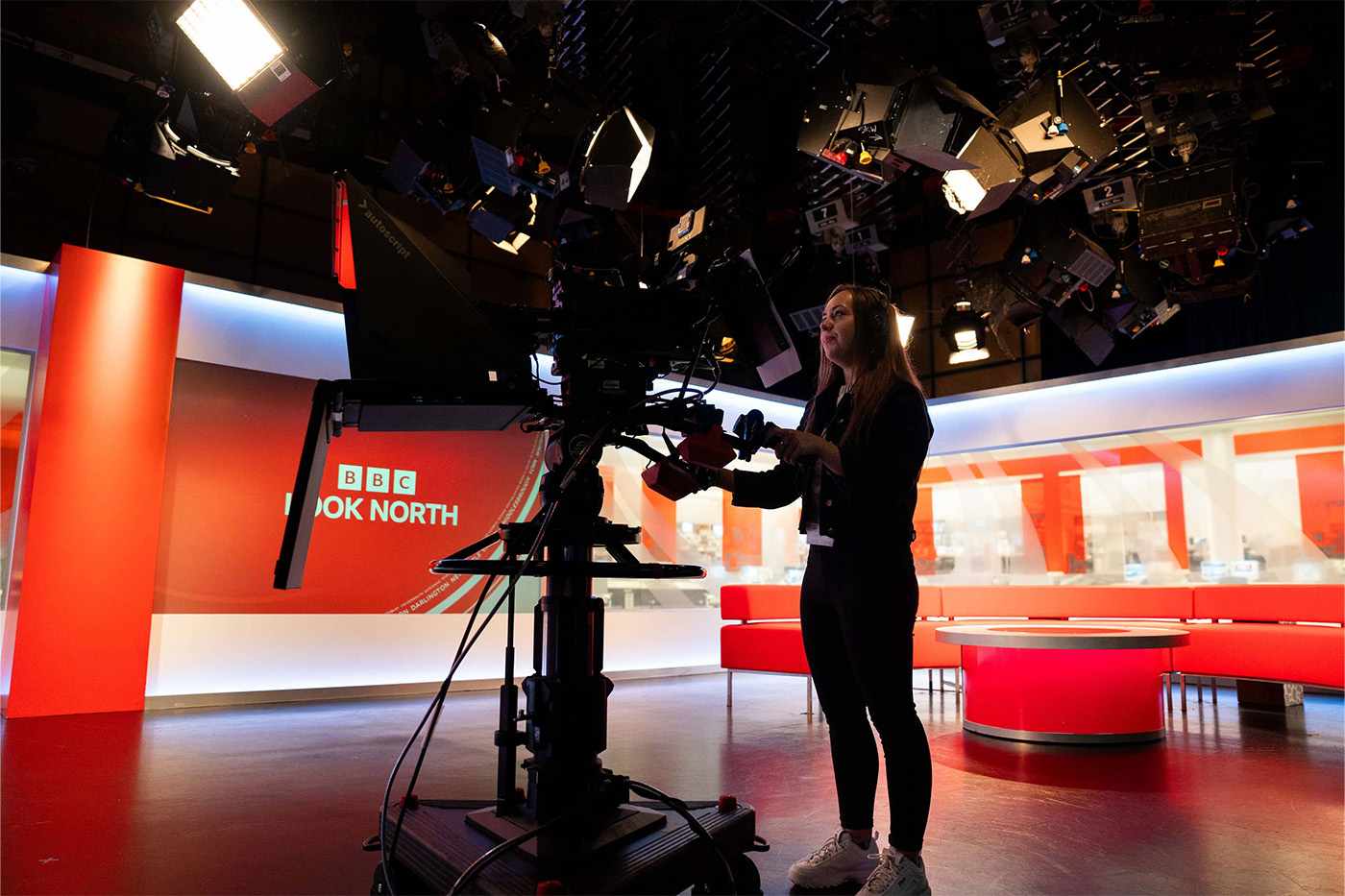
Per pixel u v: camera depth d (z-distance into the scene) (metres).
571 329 1.47
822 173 5.68
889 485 1.58
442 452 5.43
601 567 1.43
